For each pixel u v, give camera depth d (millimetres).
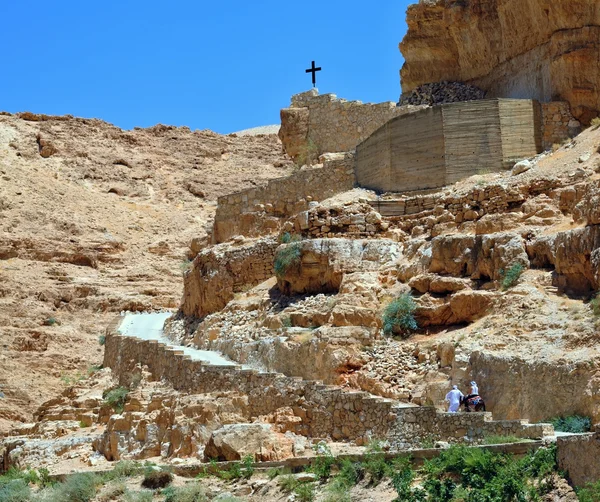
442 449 25125
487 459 23672
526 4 44156
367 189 43031
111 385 42469
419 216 39469
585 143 38344
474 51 47750
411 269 36125
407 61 50531
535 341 29766
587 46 41375
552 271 32438
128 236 80812
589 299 30828
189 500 28031
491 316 31875
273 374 33094
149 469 30359
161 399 35250
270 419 32062
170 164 96062
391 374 32250
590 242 31109
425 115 41344
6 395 56062
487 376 29594
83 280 71625
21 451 37062
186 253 78250
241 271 42812
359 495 25422
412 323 33938
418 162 41344
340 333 33812
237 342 37719
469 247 34812
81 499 30000
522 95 44781
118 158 93938
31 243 74875
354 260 37938
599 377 27094
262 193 46625
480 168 40625
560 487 22312
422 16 49375
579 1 41719
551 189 36156
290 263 38812
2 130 93812
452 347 31188
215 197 91312
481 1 46906
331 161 45062
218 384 34969
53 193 84562
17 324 64562
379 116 49125
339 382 32969
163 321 50750
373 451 27281
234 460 29859
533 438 24812
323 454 28188
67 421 39562
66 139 95000
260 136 103438
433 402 30406
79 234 78875
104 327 65625
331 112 50906
